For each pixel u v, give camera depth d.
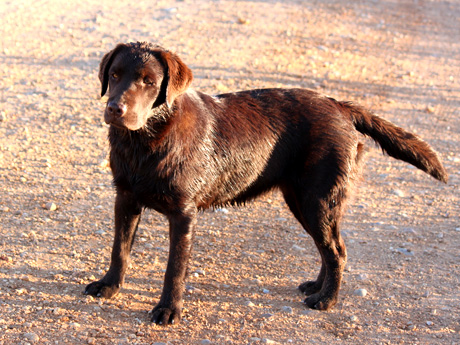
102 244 5.55
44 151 7.22
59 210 6.04
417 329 4.77
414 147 5.25
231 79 9.80
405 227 6.50
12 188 6.32
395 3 17.16
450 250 6.06
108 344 4.21
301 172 5.00
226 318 4.71
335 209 4.99
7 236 5.44
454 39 14.40
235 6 14.09
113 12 12.60
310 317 4.85
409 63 12.40
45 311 4.48
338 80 10.73
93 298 4.71
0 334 4.16
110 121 4.19
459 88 11.34
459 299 5.22
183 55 10.62
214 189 4.86
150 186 4.50
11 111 8.10
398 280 5.48
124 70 4.29
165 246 5.71
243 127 4.90
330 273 5.02
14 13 11.93
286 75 10.43
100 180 6.76
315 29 13.45
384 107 9.95
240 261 5.61
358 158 5.25
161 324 4.49
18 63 9.62
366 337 4.63
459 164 8.27
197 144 4.61
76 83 9.20
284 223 6.41
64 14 12.17
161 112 4.43
